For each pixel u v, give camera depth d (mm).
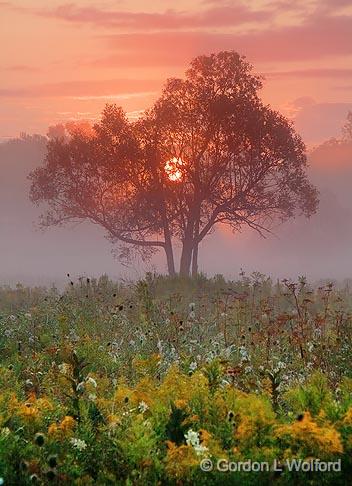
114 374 11727
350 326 13258
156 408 7426
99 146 49500
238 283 29828
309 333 13336
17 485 6422
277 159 49812
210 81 49938
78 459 6852
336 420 7188
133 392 7832
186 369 9633
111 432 7168
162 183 50000
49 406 7832
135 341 13742
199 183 49938
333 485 6207
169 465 6328
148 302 16328
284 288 29203
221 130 49031
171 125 49250
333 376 10750
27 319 16750
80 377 8195
